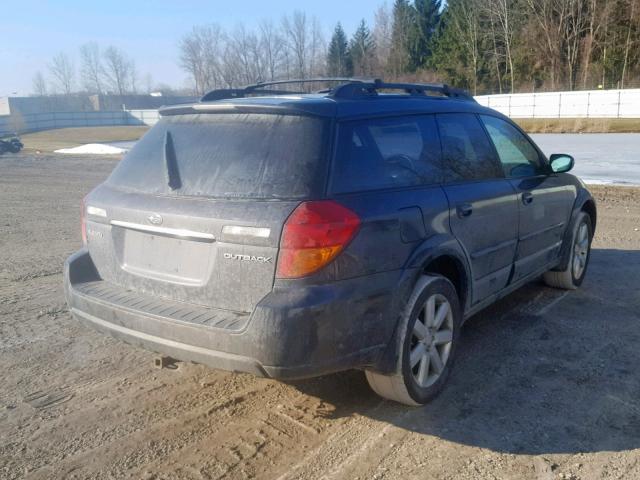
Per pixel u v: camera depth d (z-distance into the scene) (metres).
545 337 5.06
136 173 3.96
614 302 5.90
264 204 3.30
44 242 9.12
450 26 69.00
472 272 4.33
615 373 4.40
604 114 42.19
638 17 53.62
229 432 3.70
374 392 4.17
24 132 60.38
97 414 3.92
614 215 10.26
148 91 112.25
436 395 4.05
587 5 58.06
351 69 86.50
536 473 3.26
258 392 4.21
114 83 109.25
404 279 3.63
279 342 3.15
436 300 3.96
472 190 4.36
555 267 6.00
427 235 3.85
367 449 3.50
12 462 3.41
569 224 5.94
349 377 4.42
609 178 15.20
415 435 3.64
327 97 3.80
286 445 3.55
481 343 4.95
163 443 3.59
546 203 5.38
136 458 3.44
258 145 3.54
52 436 3.67
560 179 5.77
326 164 3.43
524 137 5.46
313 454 3.46
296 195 3.31
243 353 3.21
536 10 62.06
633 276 6.75
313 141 3.47
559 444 3.52
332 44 89.44
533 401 4.02
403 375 3.70
